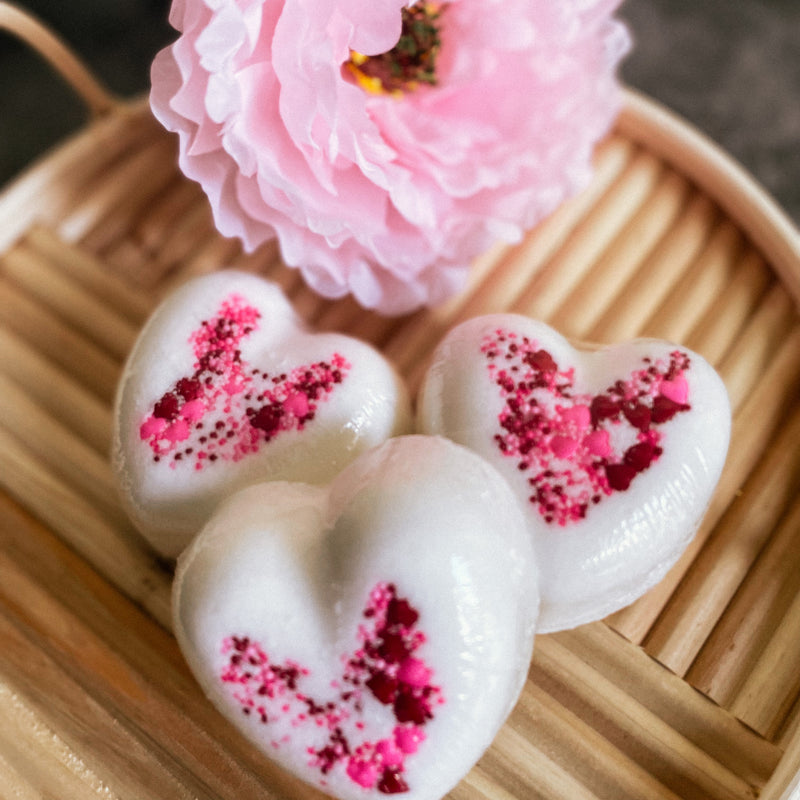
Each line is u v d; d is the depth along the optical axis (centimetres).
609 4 35
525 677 30
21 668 32
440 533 29
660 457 31
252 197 33
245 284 33
